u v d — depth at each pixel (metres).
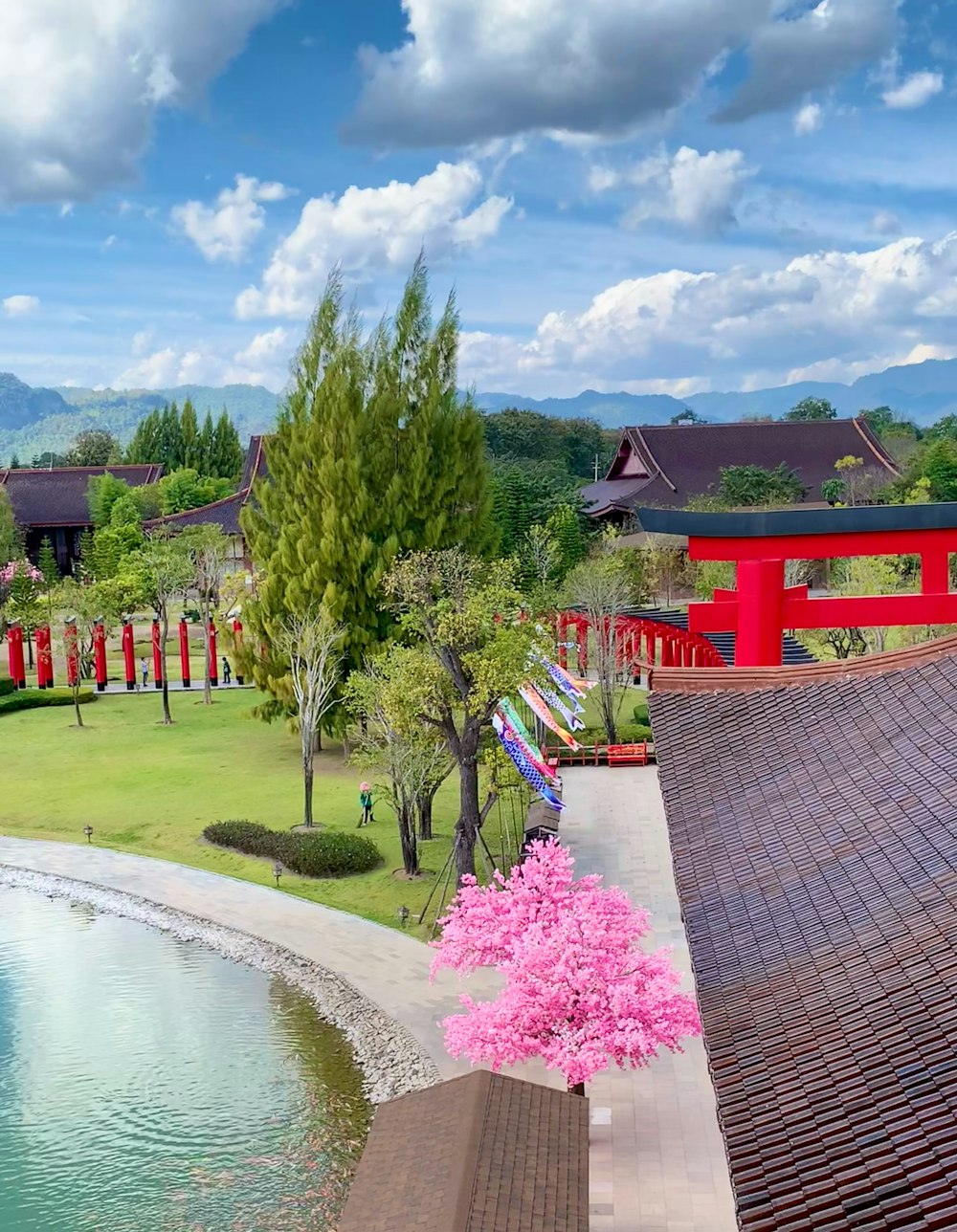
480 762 47.00
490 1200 19.67
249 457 135.25
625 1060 31.06
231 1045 34.41
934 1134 13.49
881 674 24.94
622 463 132.00
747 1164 14.26
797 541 30.31
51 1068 33.19
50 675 86.00
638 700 77.06
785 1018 16.69
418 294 62.94
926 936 16.95
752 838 21.81
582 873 45.03
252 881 47.91
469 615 42.84
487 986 37.53
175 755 67.38
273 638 61.41
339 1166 28.20
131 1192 27.36
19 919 44.72
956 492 107.06
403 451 61.97
